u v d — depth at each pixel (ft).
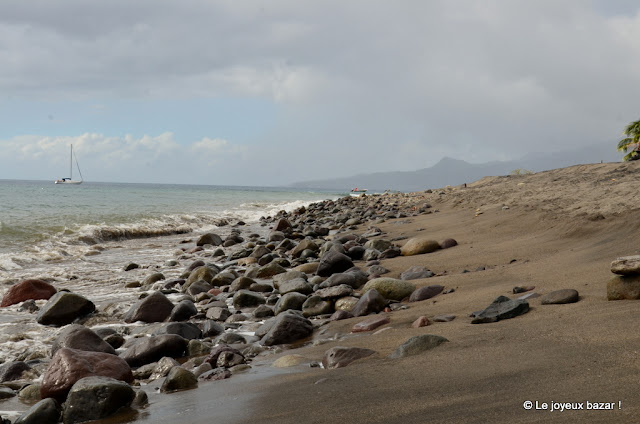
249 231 81.56
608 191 39.86
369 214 78.02
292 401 11.40
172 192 246.47
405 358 13.91
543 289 20.10
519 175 101.14
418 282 26.07
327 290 25.39
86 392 12.87
